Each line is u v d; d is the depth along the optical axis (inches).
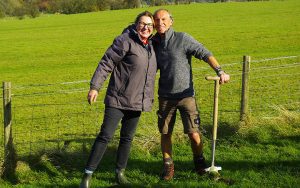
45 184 177.6
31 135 279.7
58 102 392.8
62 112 347.3
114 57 157.8
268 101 335.3
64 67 666.2
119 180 171.9
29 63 737.0
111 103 160.7
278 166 182.7
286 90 379.6
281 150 201.6
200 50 163.9
